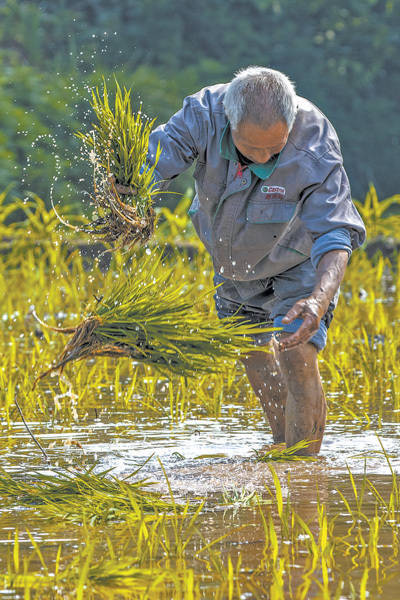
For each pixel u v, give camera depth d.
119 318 7.75
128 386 11.77
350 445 8.73
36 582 5.23
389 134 45.94
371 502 6.77
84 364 12.14
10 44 39.03
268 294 9.23
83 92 32.94
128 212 7.74
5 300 18.12
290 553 5.65
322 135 8.01
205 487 7.38
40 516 6.61
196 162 8.45
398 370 11.83
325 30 47.19
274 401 9.23
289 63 44.97
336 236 7.69
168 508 6.73
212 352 7.94
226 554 5.65
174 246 20.95
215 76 41.19
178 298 8.09
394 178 46.06
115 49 40.09
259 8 45.19
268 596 5.00
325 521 5.87
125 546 5.82
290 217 8.21
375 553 5.56
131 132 7.90
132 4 43.03
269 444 9.02
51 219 23.36
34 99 33.00
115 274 17.30
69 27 39.56
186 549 5.75
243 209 8.37
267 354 9.30
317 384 8.45
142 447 8.85
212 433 9.46
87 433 9.44
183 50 43.12
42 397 11.10
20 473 7.87
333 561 5.50
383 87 47.88
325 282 7.39
